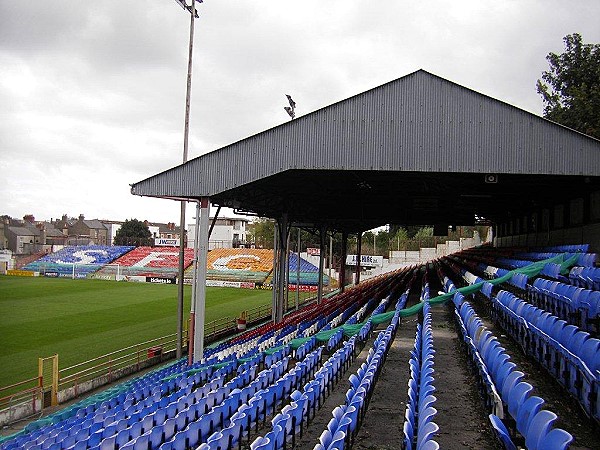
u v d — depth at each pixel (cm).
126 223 10906
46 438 1097
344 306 2478
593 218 2084
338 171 1819
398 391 962
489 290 1488
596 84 2997
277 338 1789
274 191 2569
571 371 722
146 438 845
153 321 3294
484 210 3450
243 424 828
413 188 2456
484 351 858
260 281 6156
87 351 2450
